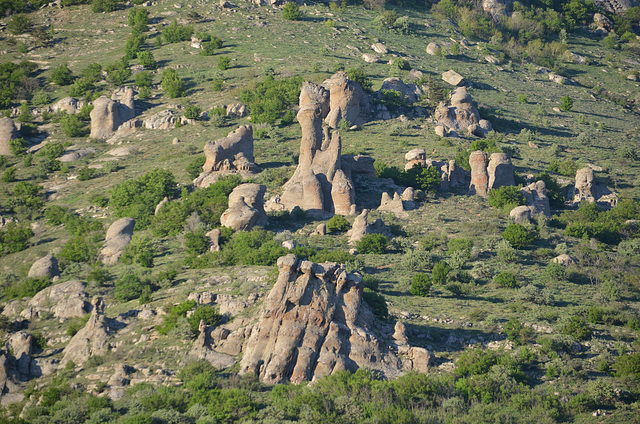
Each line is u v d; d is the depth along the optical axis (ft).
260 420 297.12
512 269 495.82
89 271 495.82
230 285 420.77
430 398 315.37
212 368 342.44
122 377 350.84
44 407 334.24
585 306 428.15
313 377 335.47
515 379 333.83
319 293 354.33
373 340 345.92
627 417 307.17
